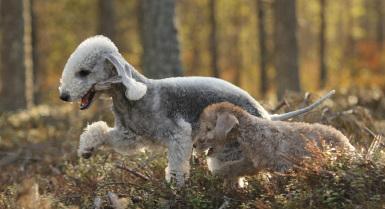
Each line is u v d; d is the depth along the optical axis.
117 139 9.65
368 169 8.40
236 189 9.13
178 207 8.91
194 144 9.26
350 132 12.59
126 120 9.54
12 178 12.21
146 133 9.53
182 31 49.94
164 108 9.49
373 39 69.44
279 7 26.80
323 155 8.57
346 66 55.94
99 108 17.08
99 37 9.55
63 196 9.95
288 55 26.67
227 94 9.79
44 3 44.06
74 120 17.53
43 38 45.75
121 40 45.75
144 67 21.80
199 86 9.73
